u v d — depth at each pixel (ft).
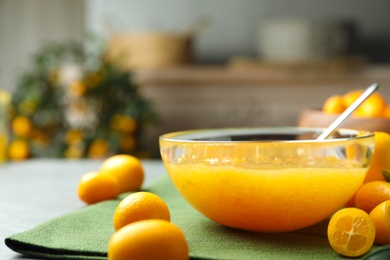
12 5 13.53
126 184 3.76
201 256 2.32
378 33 11.87
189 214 3.14
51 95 8.30
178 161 2.71
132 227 2.08
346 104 3.73
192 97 10.80
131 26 12.15
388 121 3.43
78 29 13.65
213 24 12.16
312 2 11.94
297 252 2.43
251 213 2.58
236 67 10.70
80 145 8.20
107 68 8.54
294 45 10.00
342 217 2.40
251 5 12.07
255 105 10.68
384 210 2.54
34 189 4.14
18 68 12.96
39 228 2.66
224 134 3.29
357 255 2.37
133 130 8.50
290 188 2.49
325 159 2.56
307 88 10.50
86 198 3.51
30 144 7.84
